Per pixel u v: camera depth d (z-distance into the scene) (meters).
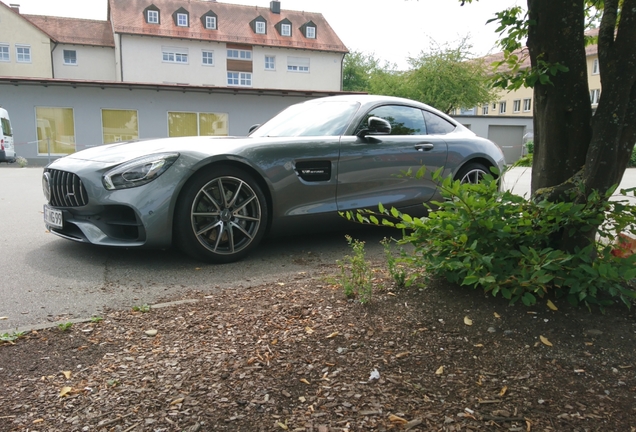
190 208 3.67
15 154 19.62
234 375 1.96
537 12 2.49
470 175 5.26
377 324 2.37
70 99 20.30
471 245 2.45
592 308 2.41
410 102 5.15
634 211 2.33
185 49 41.38
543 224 2.45
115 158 3.70
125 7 41.34
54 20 42.34
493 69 2.81
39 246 4.42
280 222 4.10
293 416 1.71
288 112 5.22
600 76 2.46
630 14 2.33
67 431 1.63
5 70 38.88
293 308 2.61
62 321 2.59
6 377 1.98
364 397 1.81
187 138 4.19
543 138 2.68
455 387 1.88
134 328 2.45
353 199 4.44
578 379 1.94
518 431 1.64
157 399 1.80
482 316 2.38
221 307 2.70
